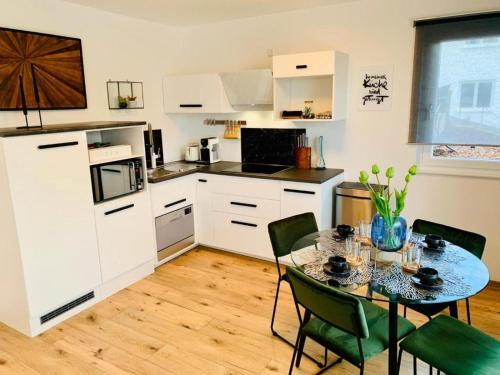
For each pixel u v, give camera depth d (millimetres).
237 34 4180
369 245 2311
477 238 2350
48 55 3166
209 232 4137
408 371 2311
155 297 3229
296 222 2754
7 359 2465
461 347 1810
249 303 3111
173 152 4520
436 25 3186
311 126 3945
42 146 2580
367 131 3670
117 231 3229
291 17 3836
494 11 2971
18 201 2486
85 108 3518
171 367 2379
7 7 2893
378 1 3402
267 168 4039
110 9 3570
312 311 1891
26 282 2590
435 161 3457
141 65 4043
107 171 3092
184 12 3758
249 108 4086
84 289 3000
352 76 3639
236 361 2426
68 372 2342
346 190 3535
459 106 3219
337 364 2391
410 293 1773
